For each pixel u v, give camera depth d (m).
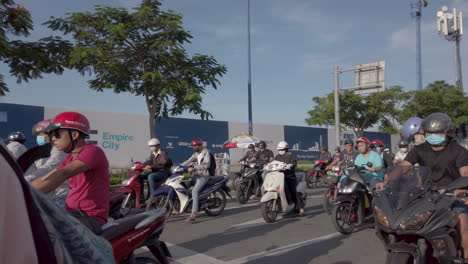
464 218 3.47
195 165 8.18
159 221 3.42
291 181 8.09
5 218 1.02
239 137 17.78
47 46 9.91
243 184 10.73
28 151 1.74
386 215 3.31
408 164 3.82
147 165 8.91
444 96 33.25
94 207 2.76
